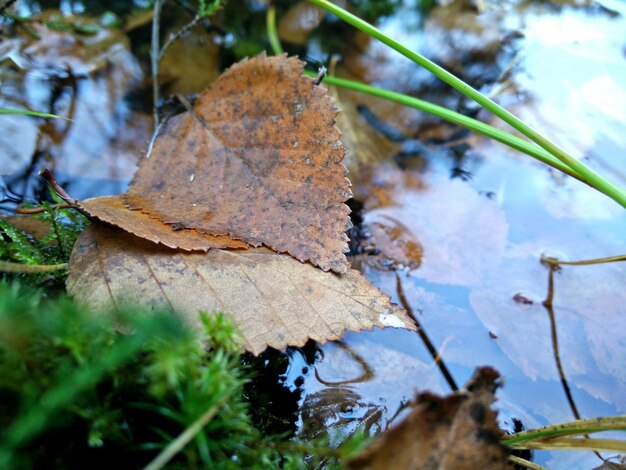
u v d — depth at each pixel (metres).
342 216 0.11
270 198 0.11
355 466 0.08
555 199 0.13
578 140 0.14
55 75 0.14
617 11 0.17
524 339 0.11
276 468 0.09
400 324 0.10
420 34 0.17
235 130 0.12
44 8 0.15
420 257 0.12
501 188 0.14
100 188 0.12
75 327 0.08
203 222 0.11
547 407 0.11
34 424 0.07
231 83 0.12
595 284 0.12
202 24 0.16
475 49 0.16
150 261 0.10
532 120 0.15
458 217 0.13
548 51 0.16
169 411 0.08
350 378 0.10
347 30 0.17
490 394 0.09
